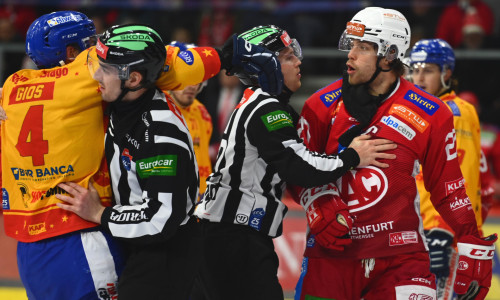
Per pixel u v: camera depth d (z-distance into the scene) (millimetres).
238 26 34156
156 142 10797
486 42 32125
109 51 10547
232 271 12445
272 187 12562
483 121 29578
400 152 11945
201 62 11703
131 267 10938
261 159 12328
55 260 10883
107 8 36469
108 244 10992
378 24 11914
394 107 12102
